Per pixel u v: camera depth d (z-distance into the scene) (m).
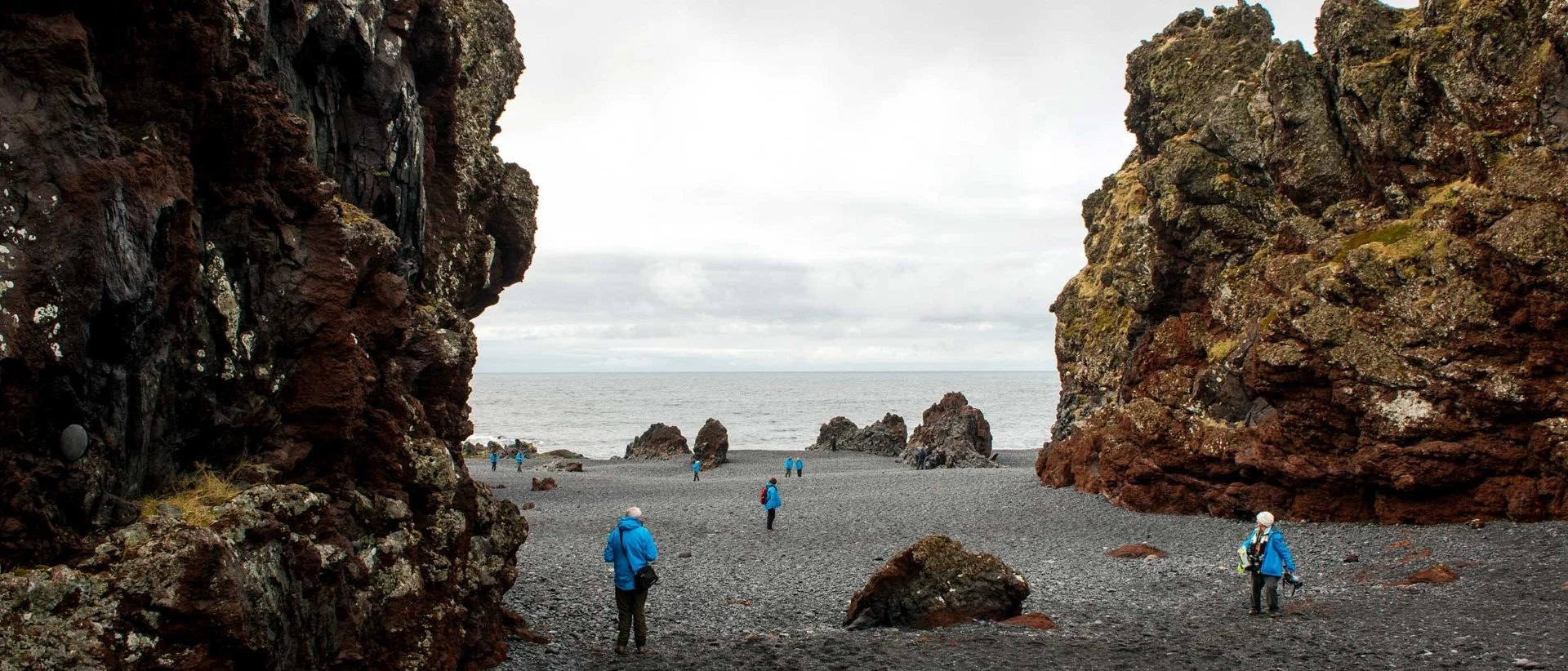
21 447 7.43
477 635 13.66
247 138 10.04
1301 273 29.53
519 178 23.53
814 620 18.11
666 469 71.31
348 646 10.19
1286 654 13.97
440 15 16.81
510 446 94.69
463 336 16.95
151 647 7.55
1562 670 12.27
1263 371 28.14
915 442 75.44
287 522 9.55
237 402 10.02
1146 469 32.84
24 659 6.95
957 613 17.00
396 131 15.09
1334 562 22.28
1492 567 19.56
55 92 7.77
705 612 18.86
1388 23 30.42
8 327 7.00
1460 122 27.05
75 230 7.53
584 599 20.08
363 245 12.10
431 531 12.64
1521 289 23.97
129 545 7.88
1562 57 24.62
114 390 8.19
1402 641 14.36
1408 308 25.94
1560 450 22.98
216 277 9.62
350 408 11.12
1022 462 71.94
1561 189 23.77
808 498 45.44
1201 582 20.95
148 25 8.83
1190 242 35.91
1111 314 47.78
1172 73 40.31
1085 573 22.98
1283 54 32.22
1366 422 26.11
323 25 12.83
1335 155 31.11
